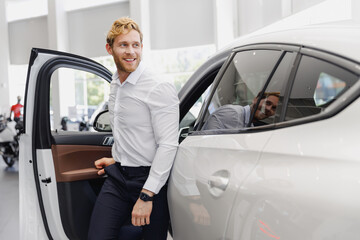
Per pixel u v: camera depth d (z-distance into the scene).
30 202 1.74
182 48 9.74
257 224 0.83
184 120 2.30
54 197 1.72
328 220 0.67
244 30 8.65
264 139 0.90
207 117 1.25
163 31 9.86
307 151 0.76
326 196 0.69
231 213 0.92
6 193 4.55
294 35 1.00
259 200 0.83
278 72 0.97
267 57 1.05
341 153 0.70
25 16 12.05
